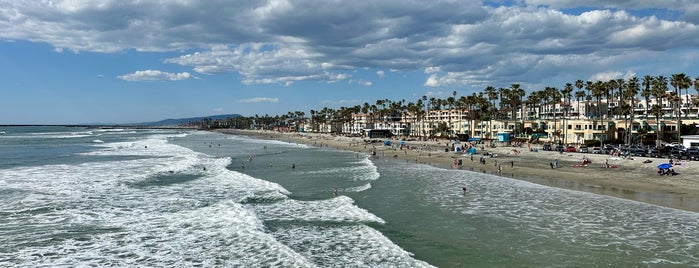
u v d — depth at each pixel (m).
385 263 21.30
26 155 79.19
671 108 122.75
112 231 26.27
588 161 59.41
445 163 66.94
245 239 24.61
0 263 20.89
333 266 20.97
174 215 30.00
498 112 165.38
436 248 23.77
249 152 94.62
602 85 103.75
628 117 107.25
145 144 119.25
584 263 21.22
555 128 111.31
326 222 28.89
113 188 40.78
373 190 41.12
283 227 27.75
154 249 23.16
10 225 27.17
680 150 62.22
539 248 23.56
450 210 32.47
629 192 38.91
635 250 23.03
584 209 32.38
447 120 188.00
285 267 20.70
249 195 37.72
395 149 100.69
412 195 38.47
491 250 23.30
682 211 31.36
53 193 37.28
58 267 20.56
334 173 54.19
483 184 44.34
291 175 52.62
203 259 21.78
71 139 148.88
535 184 44.09
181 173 52.62
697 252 22.61
